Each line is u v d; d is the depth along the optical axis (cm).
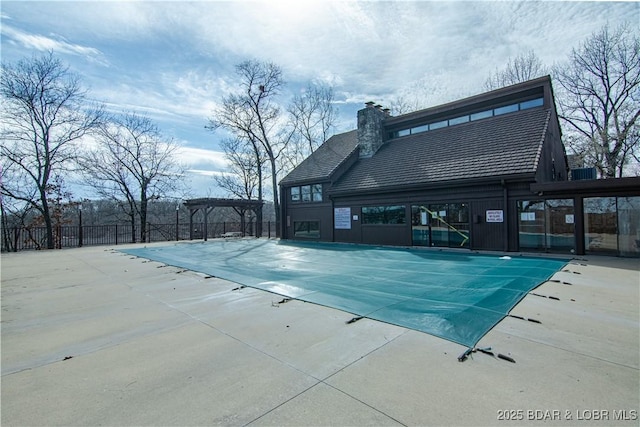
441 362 334
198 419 249
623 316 474
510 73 2956
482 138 1448
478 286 654
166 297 657
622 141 2242
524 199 1170
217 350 383
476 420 239
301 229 2062
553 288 643
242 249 1598
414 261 1034
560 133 1845
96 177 2602
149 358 367
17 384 313
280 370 327
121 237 2812
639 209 1027
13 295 709
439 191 1371
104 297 676
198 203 2334
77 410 266
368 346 379
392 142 1906
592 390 279
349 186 1694
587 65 2448
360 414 249
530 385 288
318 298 596
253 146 3105
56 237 2236
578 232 1090
